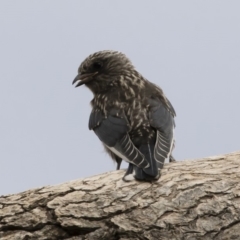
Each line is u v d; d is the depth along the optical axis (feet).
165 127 43.45
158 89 48.78
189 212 36.32
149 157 40.16
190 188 37.09
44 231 37.40
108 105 46.85
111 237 36.63
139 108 45.19
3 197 38.78
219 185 37.14
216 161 39.37
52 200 37.88
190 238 35.88
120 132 43.65
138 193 37.27
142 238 36.11
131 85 49.08
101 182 38.55
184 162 39.70
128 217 36.50
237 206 36.45
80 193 37.91
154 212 36.45
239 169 38.24
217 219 36.22
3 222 37.76
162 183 37.68
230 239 36.09
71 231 37.24
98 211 36.91
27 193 38.75
